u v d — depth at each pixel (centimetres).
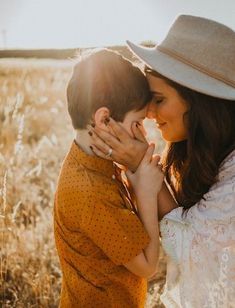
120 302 217
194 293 220
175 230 222
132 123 213
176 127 224
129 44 224
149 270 213
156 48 229
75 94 210
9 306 340
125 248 204
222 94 211
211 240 213
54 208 225
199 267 217
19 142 370
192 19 225
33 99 1115
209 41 219
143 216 216
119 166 241
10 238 372
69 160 215
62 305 227
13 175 477
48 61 3869
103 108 203
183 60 218
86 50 221
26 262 367
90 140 212
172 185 252
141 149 214
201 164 223
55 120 970
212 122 220
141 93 211
